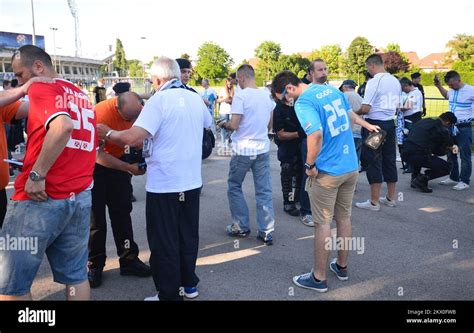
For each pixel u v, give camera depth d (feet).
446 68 194.39
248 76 15.24
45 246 8.39
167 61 10.50
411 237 15.93
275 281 12.53
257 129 14.93
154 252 10.48
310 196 11.73
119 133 9.85
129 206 12.73
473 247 14.94
